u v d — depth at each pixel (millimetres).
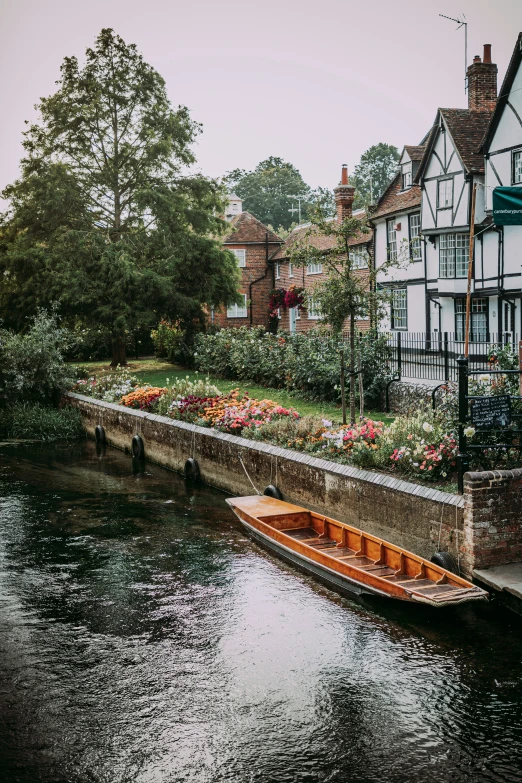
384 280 31656
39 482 17281
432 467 10570
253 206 81750
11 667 8000
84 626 9078
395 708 7020
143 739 6613
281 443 14484
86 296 28734
